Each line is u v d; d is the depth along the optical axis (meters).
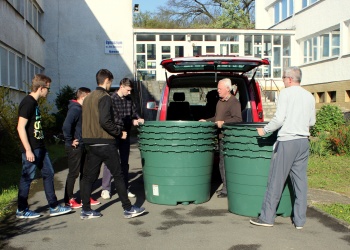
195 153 6.55
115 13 24.20
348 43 21.00
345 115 17.75
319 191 7.77
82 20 23.98
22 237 5.21
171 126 6.45
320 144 12.07
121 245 4.91
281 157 5.40
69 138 6.46
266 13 31.56
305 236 5.18
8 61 15.23
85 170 5.94
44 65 23.56
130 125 7.30
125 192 5.93
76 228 5.56
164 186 6.62
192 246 4.86
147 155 6.69
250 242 4.97
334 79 21.97
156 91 23.89
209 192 6.93
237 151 5.97
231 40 27.09
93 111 5.77
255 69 8.00
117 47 24.25
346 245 4.87
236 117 6.95
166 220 5.89
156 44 26.33
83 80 24.03
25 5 18.02
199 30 26.56
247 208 6.01
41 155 5.92
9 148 10.84
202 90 9.33
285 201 5.93
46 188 6.08
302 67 25.59
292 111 5.36
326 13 22.78
